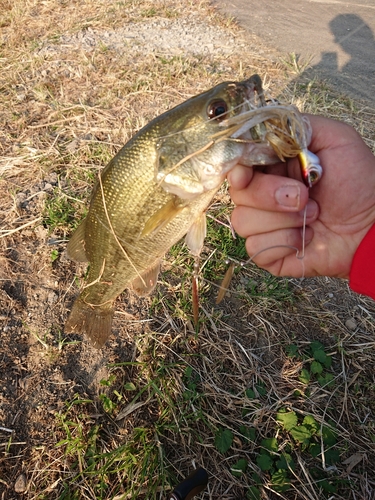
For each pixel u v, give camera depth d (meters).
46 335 0.42
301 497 0.33
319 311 0.45
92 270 0.34
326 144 0.26
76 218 0.52
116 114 0.70
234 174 0.25
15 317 0.43
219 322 0.44
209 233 0.51
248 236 0.27
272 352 0.42
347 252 0.28
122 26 1.04
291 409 0.38
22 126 0.67
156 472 0.34
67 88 0.77
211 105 0.25
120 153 0.29
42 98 0.73
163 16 1.11
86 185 0.57
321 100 0.76
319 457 0.35
